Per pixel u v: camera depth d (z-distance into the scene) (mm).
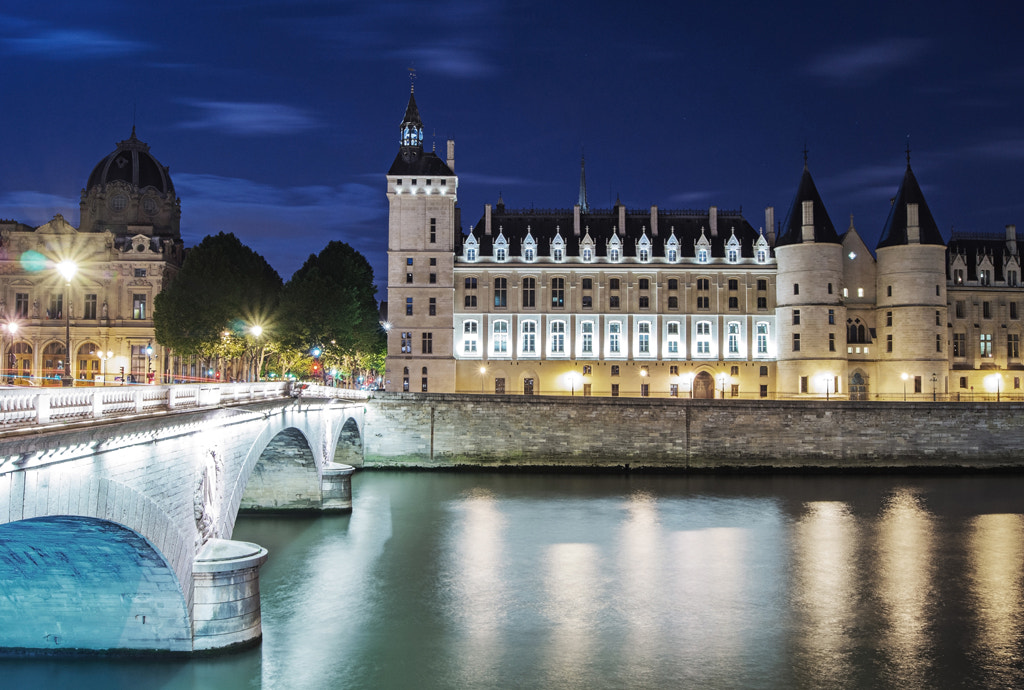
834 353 108250
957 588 47438
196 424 32500
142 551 29281
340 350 94375
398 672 35156
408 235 107938
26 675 31781
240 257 91750
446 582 47688
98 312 102375
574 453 89625
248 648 33719
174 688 32188
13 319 101688
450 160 113375
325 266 105688
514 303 110938
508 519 64062
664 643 38969
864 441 89750
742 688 34312
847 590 46938
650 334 111875
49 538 27672
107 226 110562
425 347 107625
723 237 115375
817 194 110938
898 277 109312
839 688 34469
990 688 34625
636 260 112000
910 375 108000
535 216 116188
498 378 110750
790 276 110062
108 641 32562
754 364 112125
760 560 52750
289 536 58031
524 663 36438
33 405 21406
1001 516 66250
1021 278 118125
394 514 65562
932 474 88938
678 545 56281
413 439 90125
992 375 115125
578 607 43812
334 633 39500
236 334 85062
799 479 85188
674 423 89688
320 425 64375
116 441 25297
